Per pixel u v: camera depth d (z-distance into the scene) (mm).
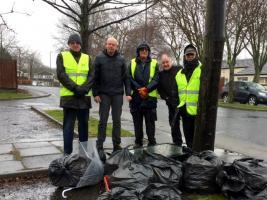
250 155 4211
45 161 3514
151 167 2713
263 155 4250
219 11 3082
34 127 6121
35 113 8383
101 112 3775
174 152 3121
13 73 14992
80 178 2848
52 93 17891
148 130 4098
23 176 3137
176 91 3729
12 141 4695
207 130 3223
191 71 3564
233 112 10438
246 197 2516
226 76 33781
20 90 16281
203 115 3223
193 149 3301
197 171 2715
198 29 11094
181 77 3596
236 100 14422
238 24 12328
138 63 3943
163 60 3910
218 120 8125
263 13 12352
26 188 2908
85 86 3504
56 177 2871
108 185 2719
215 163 2754
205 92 3195
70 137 3584
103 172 2975
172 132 3934
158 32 18141
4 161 3504
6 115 7941
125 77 3885
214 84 3174
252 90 13758
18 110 9117
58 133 5477
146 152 2904
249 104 13750
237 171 2629
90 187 2904
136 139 4164
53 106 9953
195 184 2707
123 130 5520
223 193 2635
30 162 3469
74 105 3521
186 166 2775
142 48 3891
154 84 3885
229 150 4422
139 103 3986
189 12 11109
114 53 3781
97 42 19516
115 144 3844
